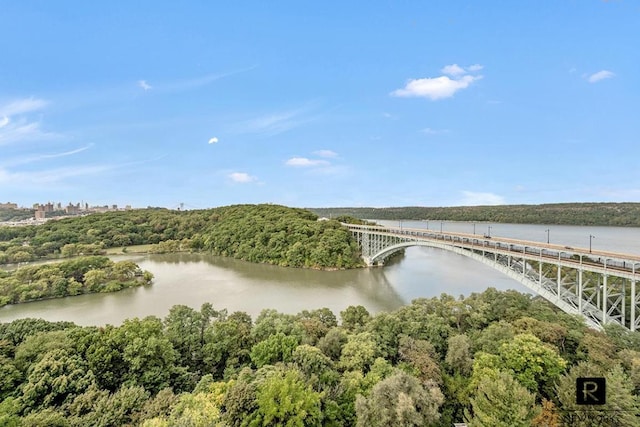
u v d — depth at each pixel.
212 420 20.72
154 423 19.75
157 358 29.75
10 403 24.27
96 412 22.83
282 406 21.69
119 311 61.22
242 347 33.38
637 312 41.41
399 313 37.53
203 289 76.06
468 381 27.59
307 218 145.62
